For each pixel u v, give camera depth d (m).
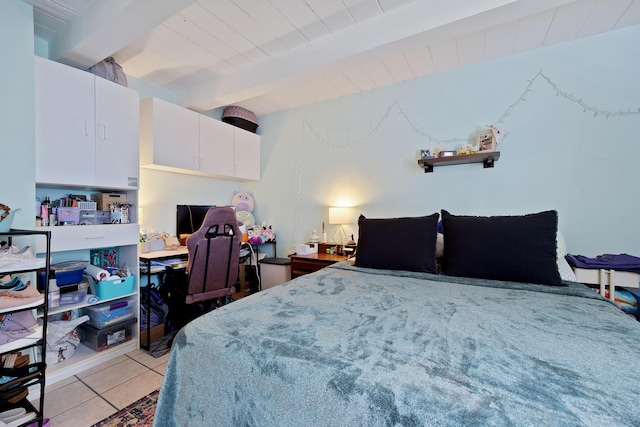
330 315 1.16
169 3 1.51
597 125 2.17
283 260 3.35
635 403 0.61
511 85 2.42
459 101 2.63
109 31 1.73
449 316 1.15
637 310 1.76
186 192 3.19
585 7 1.85
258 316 1.14
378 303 1.31
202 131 2.99
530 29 2.08
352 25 2.02
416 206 2.84
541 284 1.64
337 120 3.26
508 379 0.70
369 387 0.69
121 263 2.39
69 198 2.12
